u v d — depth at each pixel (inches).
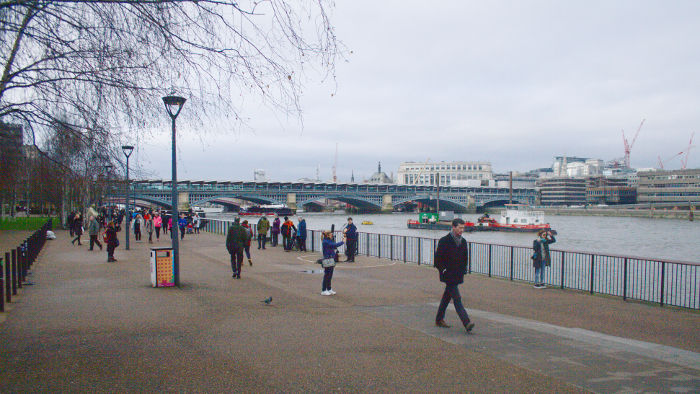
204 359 353.7
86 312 514.0
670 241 3656.5
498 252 1051.9
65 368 331.3
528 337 434.0
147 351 371.2
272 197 6929.1
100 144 392.8
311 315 513.3
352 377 320.8
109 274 820.0
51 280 751.1
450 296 460.1
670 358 378.0
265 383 308.2
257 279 796.0
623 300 690.8
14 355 358.6
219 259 1098.1
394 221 6131.9
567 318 559.5
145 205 5733.3
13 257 617.6
